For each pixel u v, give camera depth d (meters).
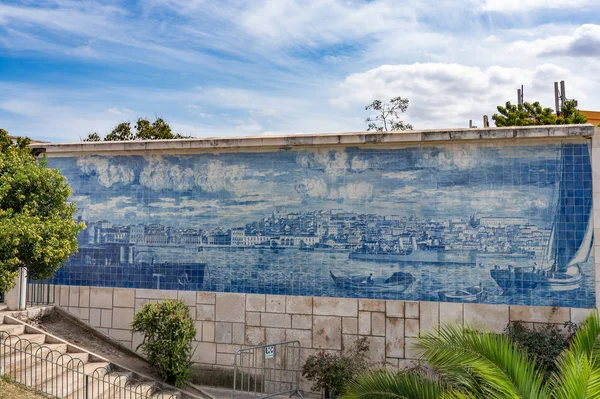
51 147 13.55
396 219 11.49
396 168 11.56
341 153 11.88
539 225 10.77
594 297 10.38
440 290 11.15
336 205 11.84
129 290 12.92
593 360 6.88
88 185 13.43
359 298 11.55
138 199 13.08
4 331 10.57
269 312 12.03
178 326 11.42
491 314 10.84
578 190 10.62
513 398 6.26
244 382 12.07
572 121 24.42
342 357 11.15
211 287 12.45
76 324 13.18
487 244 10.99
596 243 10.44
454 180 11.24
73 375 9.93
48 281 13.46
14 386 9.59
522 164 10.93
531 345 9.97
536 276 10.71
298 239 12.00
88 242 13.30
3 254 9.32
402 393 7.66
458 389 7.64
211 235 12.55
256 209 12.31
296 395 11.54
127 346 12.83
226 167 12.56
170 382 11.54
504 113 26.42
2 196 9.73
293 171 12.14
